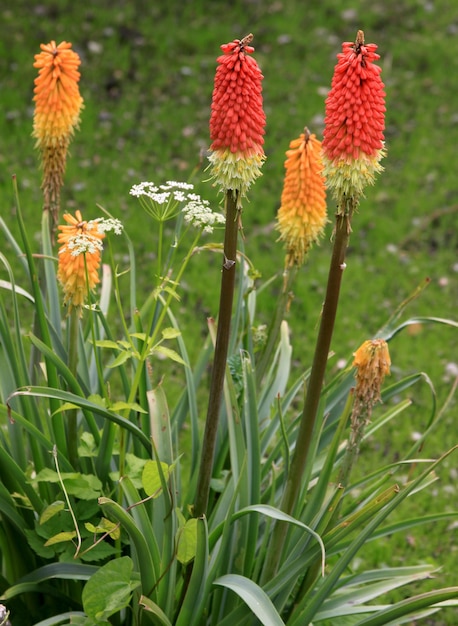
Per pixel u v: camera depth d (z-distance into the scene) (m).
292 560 3.15
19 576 3.66
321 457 3.73
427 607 3.18
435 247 8.16
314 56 10.62
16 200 3.32
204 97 9.73
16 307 3.51
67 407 3.13
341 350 6.55
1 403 3.60
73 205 7.72
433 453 5.71
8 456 3.35
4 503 3.36
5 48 9.76
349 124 2.58
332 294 2.72
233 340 3.87
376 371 2.98
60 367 3.22
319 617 3.28
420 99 10.20
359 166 2.60
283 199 3.62
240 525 3.30
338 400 3.69
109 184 8.10
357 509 3.43
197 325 6.59
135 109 9.38
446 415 6.08
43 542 3.33
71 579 3.48
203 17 11.02
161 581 3.10
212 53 10.49
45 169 3.68
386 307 7.18
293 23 11.10
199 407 5.86
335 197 2.67
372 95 2.57
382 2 11.76
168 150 8.75
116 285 3.17
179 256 7.41
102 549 3.30
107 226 3.11
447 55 10.91
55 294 3.72
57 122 3.55
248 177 2.70
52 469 3.46
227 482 3.52
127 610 3.45
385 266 7.76
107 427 3.34
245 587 2.90
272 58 10.52
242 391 3.74
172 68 10.09
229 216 2.75
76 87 3.60
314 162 3.50
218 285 7.11
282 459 3.79
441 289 7.56
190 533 2.98
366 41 10.98
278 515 2.83
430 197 8.72
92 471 3.58
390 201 8.70
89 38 10.20
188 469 5.28
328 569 3.74
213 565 3.04
